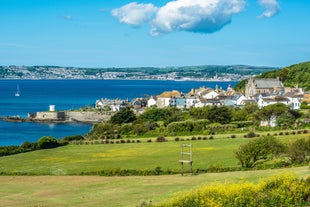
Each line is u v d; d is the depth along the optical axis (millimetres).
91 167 82625
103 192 56281
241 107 182125
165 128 138250
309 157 66500
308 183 30484
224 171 68562
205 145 103688
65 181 68188
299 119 139375
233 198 29109
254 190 29766
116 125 148750
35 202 52594
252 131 119688
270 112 140875
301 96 198750
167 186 56312
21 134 177000
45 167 85500
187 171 71312
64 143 118875
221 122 144750
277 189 29875
